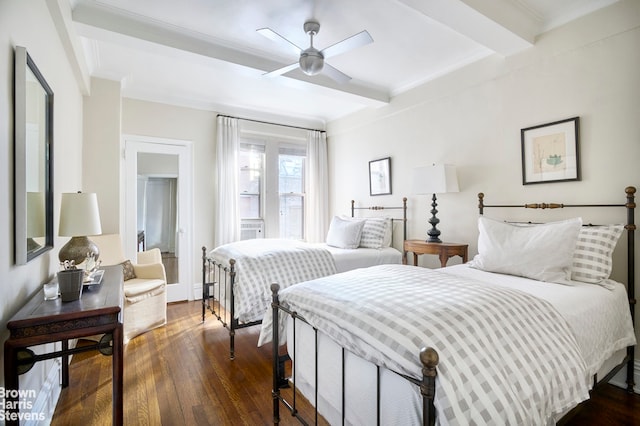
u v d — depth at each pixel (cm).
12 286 134
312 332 163
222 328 321
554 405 114
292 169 505
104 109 330
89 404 196
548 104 257
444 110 341
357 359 132
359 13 236
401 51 297
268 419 184
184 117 414
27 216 148
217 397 204
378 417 116
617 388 218
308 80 335
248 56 294
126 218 378
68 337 130
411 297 139
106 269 228
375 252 362
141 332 304
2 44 122
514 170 281
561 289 188
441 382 98
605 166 227
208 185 429
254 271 269
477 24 229
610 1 221
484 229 248
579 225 207
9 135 130
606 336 177
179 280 411
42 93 172
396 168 402
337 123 498
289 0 221
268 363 250
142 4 225
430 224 362
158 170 398
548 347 127
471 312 125
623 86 218
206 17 240
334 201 508
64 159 233
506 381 106
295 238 507
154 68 326
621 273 221
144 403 197
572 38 240
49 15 189
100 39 244
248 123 459
